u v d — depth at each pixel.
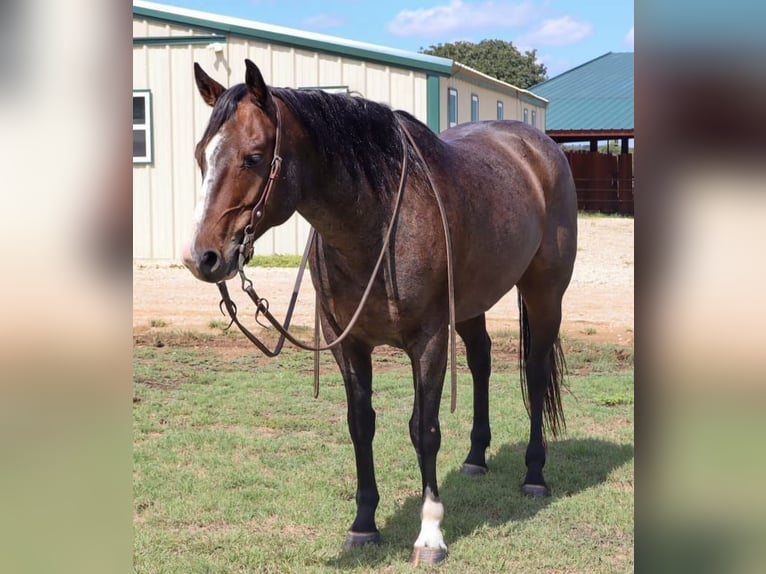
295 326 8.25
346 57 12.91
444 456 4.73
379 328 3.27
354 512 3.85
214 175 2.63
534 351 4.38
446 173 3.46
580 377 6.56
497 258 3.78
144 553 3.33
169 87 13.41
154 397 5.96
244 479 4.24
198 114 13.35
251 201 2.69
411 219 3.18
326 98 3.07
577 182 23.80
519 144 4.38
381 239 3.14
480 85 16.05
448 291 3.36
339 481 4.27
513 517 3.82
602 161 23.56
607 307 9.28
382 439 4.95
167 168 13.55
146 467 4.42
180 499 3.98
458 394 6.07
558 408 4.51
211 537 3.52
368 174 3.09
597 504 3.94
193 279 11.43
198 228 2.60
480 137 4.28
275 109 2.76
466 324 4.42
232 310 2.79
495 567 3.25
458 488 4.20
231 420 5.40
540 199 4.25
